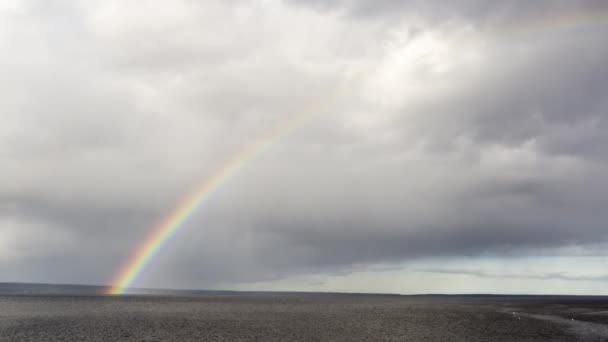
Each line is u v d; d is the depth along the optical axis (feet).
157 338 222.48
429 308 556.92
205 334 240.12
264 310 466.70
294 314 406.41
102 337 221.87
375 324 307.17
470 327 290.15
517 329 278.67
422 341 223.30
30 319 308.60
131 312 394.11
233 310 458.50
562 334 254.27
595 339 235.20
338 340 225.35
